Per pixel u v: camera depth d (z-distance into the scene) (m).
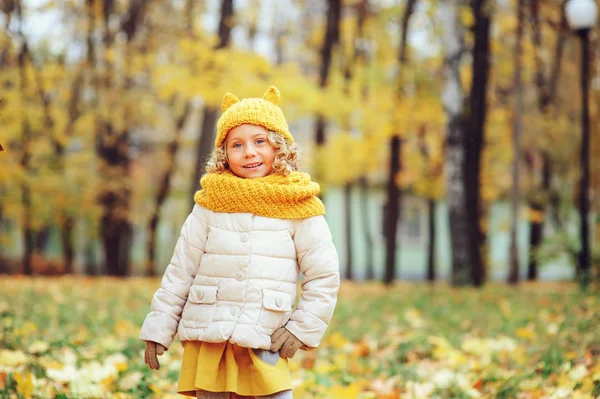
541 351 5.00
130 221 21.58
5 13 13.38
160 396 3.95
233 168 2.97
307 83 12.83
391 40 15.98
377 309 8.96
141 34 15.59
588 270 9.97
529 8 17.28
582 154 10.58
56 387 3.87
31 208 16.09
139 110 15.91
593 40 16.84
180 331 2.86
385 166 22.06
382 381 4.62
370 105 14.74
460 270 13.95
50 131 14.71
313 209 2.90
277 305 2.79
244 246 2.82
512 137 19.03
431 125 18.02
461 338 6.42
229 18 12.91
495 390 4.08
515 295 10.49
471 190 13.77
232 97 3.17
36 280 13.23
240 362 2.81
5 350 4.58
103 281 13.21
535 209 20.33
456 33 14.16
